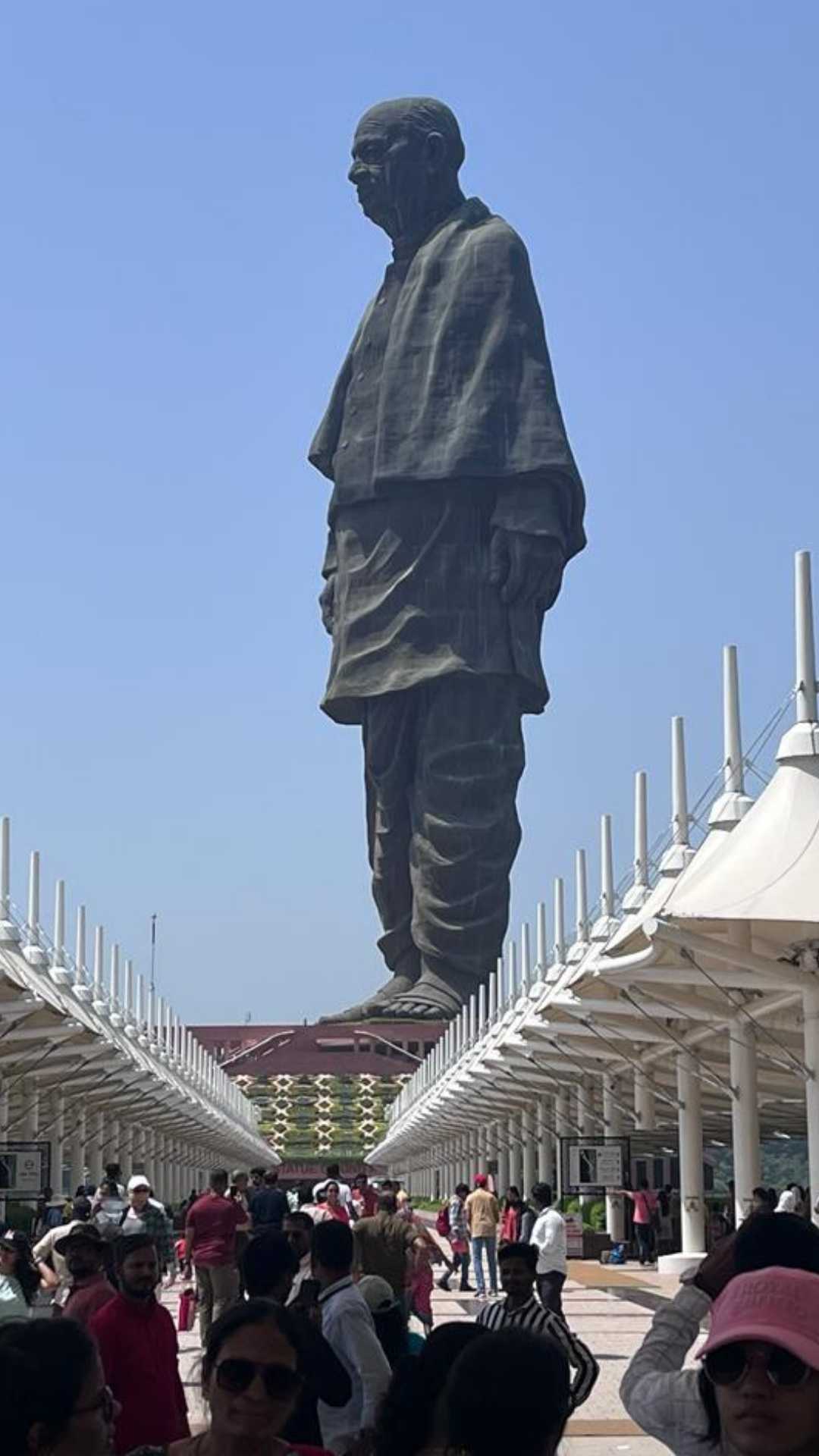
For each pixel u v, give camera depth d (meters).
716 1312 8.42
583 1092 92.19
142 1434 16.02
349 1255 17.73
